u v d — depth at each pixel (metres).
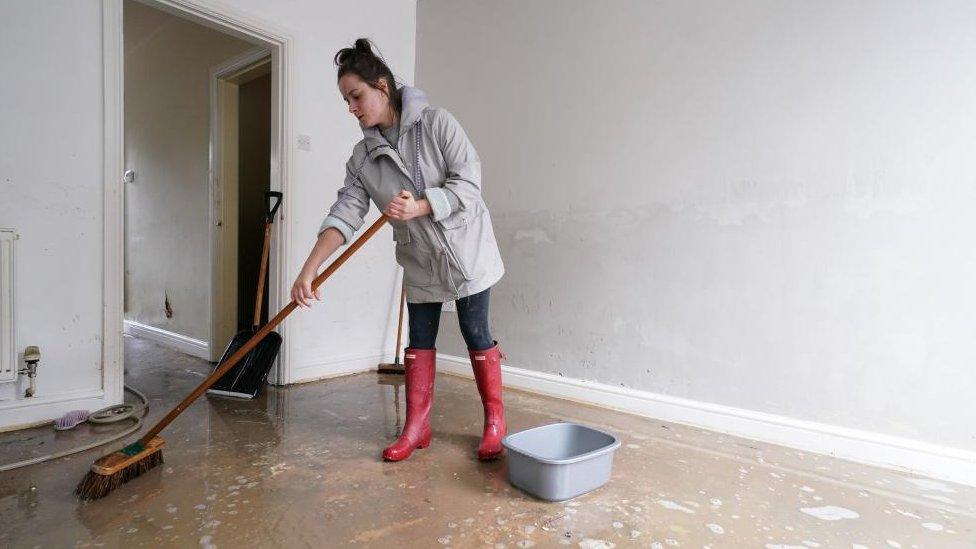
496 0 2.81
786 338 1.95
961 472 1.63
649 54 2.27
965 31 1.62
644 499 1.45
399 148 1.60
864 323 1.80
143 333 3.79
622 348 2.36
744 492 1.52
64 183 1.96
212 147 3.07
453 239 1.58
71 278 1.99
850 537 1.28
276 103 2.58
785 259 1.95
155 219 3.68
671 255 2.22
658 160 2.25
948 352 1.66
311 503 1.37
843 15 1.82
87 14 1.99
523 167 2.69
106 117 2.04
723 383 2.09
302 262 2.67
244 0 2.40
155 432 1.57
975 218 1.61
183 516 1.28
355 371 2.96
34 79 1.88
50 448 1.70
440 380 2.81
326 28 2.73
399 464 1.65
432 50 3.12
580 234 2.49
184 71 3.36
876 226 1.77
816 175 1.88
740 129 2.04
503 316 2.77
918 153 1.70
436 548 1.17
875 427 1.79
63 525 1.22
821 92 1.87
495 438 1.72
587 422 2.18
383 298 3.11
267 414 2.14
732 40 2.06
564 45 2.54
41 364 1.93
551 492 1.40
